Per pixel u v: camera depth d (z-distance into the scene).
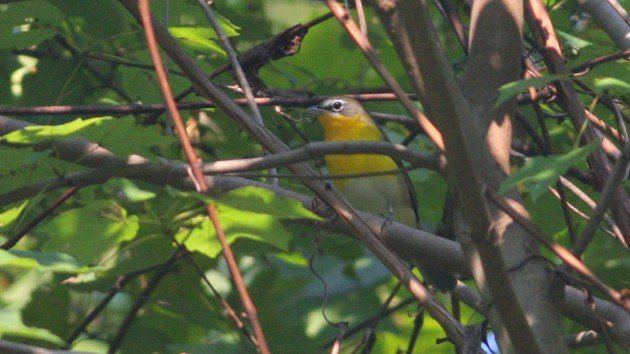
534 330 6.59
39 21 9.33
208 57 12.80
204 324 11.08
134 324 11.80
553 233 12.65
